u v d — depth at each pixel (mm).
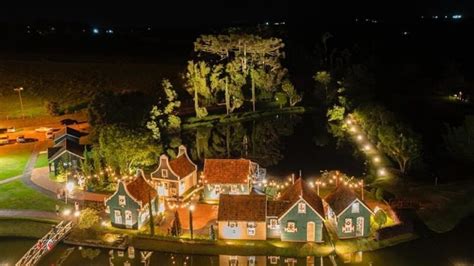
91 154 81188
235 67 120375
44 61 186250
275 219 58188
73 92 150375
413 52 176875
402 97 123250
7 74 166250
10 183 77812
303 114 122812
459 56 163625
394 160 83125
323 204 63531
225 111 122250
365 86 114812
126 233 60750
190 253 56844
